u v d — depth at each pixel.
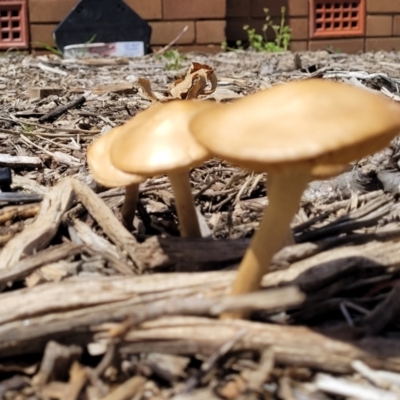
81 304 0.31
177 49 1.59
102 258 0.39
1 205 0.50
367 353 0.30
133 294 0.32
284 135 0.25
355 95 0.27
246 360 0.30
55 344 0.30
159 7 1.57
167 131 0.30
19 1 1.54
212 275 0.33
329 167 0.26
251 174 0.58
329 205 0.51
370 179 0.55
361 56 1.51
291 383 0.29
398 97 0.87
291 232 0.39
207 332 0.30
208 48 1.61
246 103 0.27
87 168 0.62
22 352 0.31
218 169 0.61
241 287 0.30
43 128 0.77
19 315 0.31
